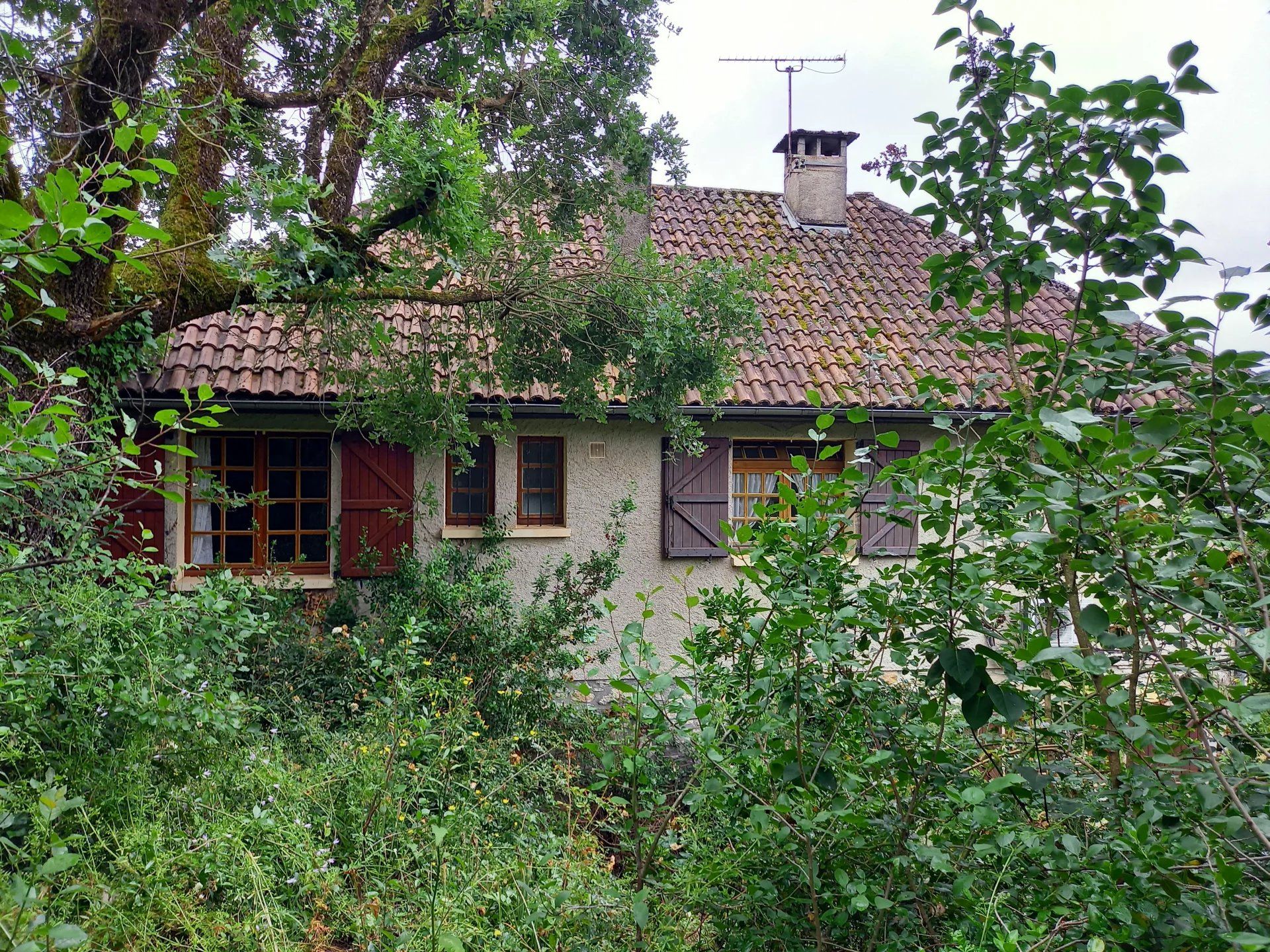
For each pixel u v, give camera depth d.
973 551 2.50
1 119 3.84
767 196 12.05
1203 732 2.02
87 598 3.26
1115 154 2.52
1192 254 2.44
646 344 6.25
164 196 5.71
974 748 2.90
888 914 2.63
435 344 7.18
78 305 4.55
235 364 7.23
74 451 2.89
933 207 3.01
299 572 7.68
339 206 5.54
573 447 8.18
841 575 2.70
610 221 6.70
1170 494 2.25
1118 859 2.24
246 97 5.61
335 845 3.61
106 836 2.93
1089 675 2.49
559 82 6.18
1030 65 2.79
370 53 5.79
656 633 8.19
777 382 8.23
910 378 8.49
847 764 2.67
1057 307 10.00
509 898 3.13
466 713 4.89
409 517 7.75
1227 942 1.82
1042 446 2.24
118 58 4.21
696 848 3.03
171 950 2.73
